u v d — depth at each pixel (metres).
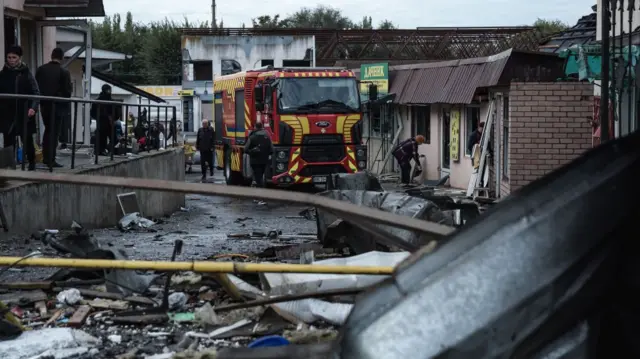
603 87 7.52
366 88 33.38
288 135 22.97
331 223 9.32
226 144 27.27
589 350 2.39
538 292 2.37
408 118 32.12
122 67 76.44
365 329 2.37
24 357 5.63
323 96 23.28
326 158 23.27
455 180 26.98
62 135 17.20
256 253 10.04
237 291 6.94
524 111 19.28
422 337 2.31
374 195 9.52
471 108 25.78
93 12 19.98
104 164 13.94
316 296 5.84
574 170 2.56
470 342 2.31
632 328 2.40
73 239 7.90
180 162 20.31
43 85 13.12
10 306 6.95
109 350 5.83
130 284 7.29
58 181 4.20
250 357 2.56
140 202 15.55
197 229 14.07
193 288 7.48
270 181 23.14
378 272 5.32
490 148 22.30
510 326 2.34
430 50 43.84
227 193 3.91
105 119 16.88
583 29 23.00
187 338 5.98
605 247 2.46
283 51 53.09
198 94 53.00
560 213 2.48
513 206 2.52
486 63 23.22
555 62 21.06
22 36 19.42
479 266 2.42
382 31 44.56
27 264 5.55
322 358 2.46
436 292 2.39
